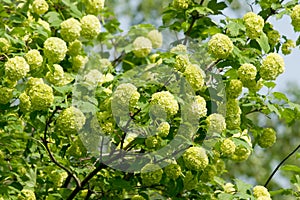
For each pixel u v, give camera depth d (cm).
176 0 705
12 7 693
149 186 639
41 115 589
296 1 680
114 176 650
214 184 684
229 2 755
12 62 566
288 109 675
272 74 610
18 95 610
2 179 646
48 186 679
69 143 633
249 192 639
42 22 677
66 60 697
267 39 638
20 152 723
